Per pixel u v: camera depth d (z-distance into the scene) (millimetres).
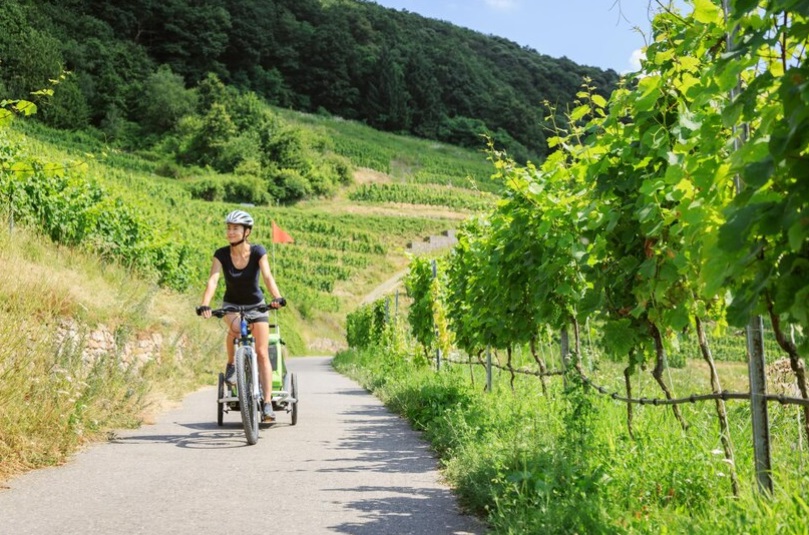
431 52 181250
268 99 157375
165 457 6191
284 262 72688
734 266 2264
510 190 7773
